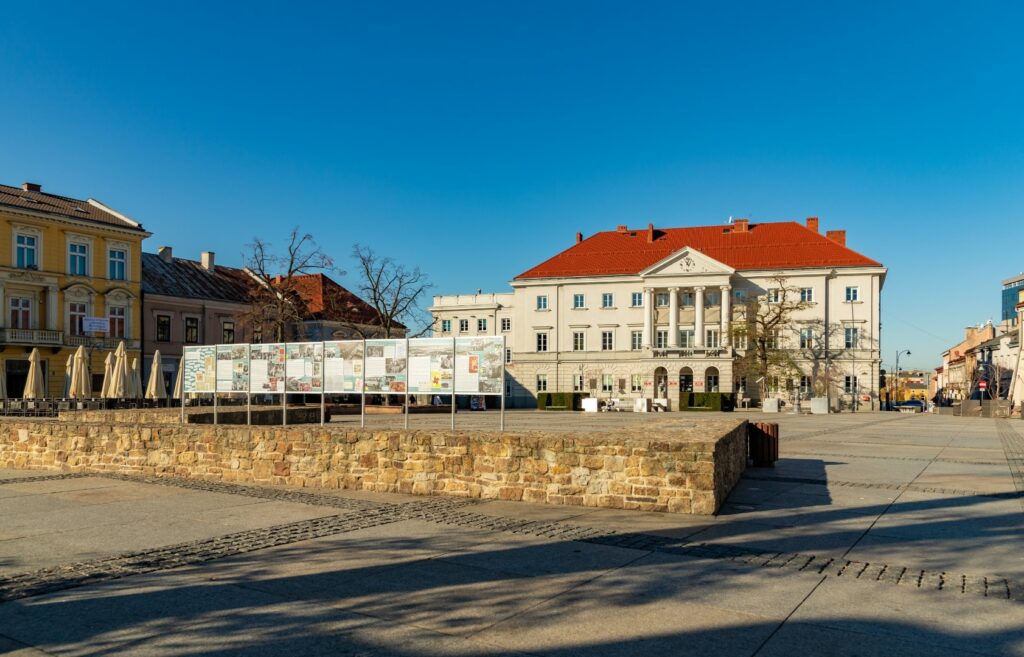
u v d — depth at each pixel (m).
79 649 5.61
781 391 69.75
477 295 83.25
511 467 12.39
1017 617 6.34
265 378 17.48
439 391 14.38
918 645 5.67
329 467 14.12
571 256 81.44
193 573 7.77
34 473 17.16
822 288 71.81
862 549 8.84
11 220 50.38
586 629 6.04
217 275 70.69
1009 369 77.25
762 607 6.61
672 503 11.20
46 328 52.19
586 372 76.69
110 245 56.75
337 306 73.88
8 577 7.66
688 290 74.50
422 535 9.62
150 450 16.44
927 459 19.55
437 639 5.81
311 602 6.75
